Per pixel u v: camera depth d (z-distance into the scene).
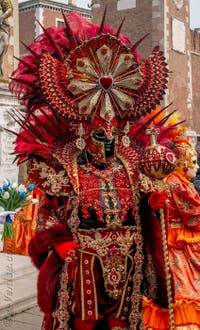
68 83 2.65
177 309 3.61
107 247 2.62
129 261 2.68
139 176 2.74
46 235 2.56
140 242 2.69
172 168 2.68
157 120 3.32
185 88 16.12
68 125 2.78
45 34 2.79
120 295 2.68
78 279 2.64
